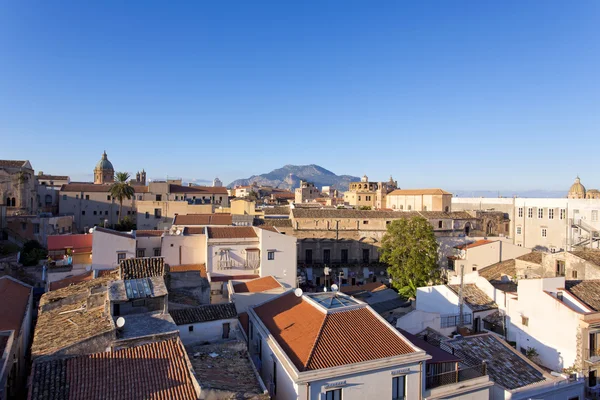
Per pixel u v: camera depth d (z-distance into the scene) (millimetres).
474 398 26328
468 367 27281
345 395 22547
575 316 31453
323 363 22828
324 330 25391
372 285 68000
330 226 79375
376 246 79750
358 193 170500
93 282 40062
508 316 37562
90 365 22281
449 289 41156
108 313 28453
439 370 26312
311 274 75188
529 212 90500
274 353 24875
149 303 29594
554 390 28047
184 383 21469
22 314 34406
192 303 36656
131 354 23266
